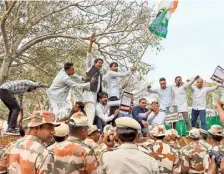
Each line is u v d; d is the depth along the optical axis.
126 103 11.14
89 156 5.38
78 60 21.70
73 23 21.11
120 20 20.59
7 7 18.58
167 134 9.03
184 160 8.34
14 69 23.28
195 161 8.28
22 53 21.78
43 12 20.67
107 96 11.01
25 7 20.23
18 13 20.16
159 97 13.59
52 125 4.92
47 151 4.75
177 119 12.94
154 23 12.27
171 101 13.69
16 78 23.25
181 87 13.94
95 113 10.79
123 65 20.53
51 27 21.61
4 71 20.17
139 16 20.33
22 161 4.67
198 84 14.39
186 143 12.40
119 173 4.61
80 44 21.41
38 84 10.15
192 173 8.33
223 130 7.75
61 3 20.97
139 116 11.13
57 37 21.52
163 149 7.29
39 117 4.84
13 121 9.70
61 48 22.06
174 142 9.17
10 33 20.42
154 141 7.42
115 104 11.46
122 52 20.38
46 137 4.87
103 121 10.85
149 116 12.66
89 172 5.38
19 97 10.53
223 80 12.40
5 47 19.97
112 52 20.66
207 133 9.12
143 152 4.82
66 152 5.33
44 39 21.48
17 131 9.71
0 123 10.80
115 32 20.59
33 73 22.77
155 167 4.74
